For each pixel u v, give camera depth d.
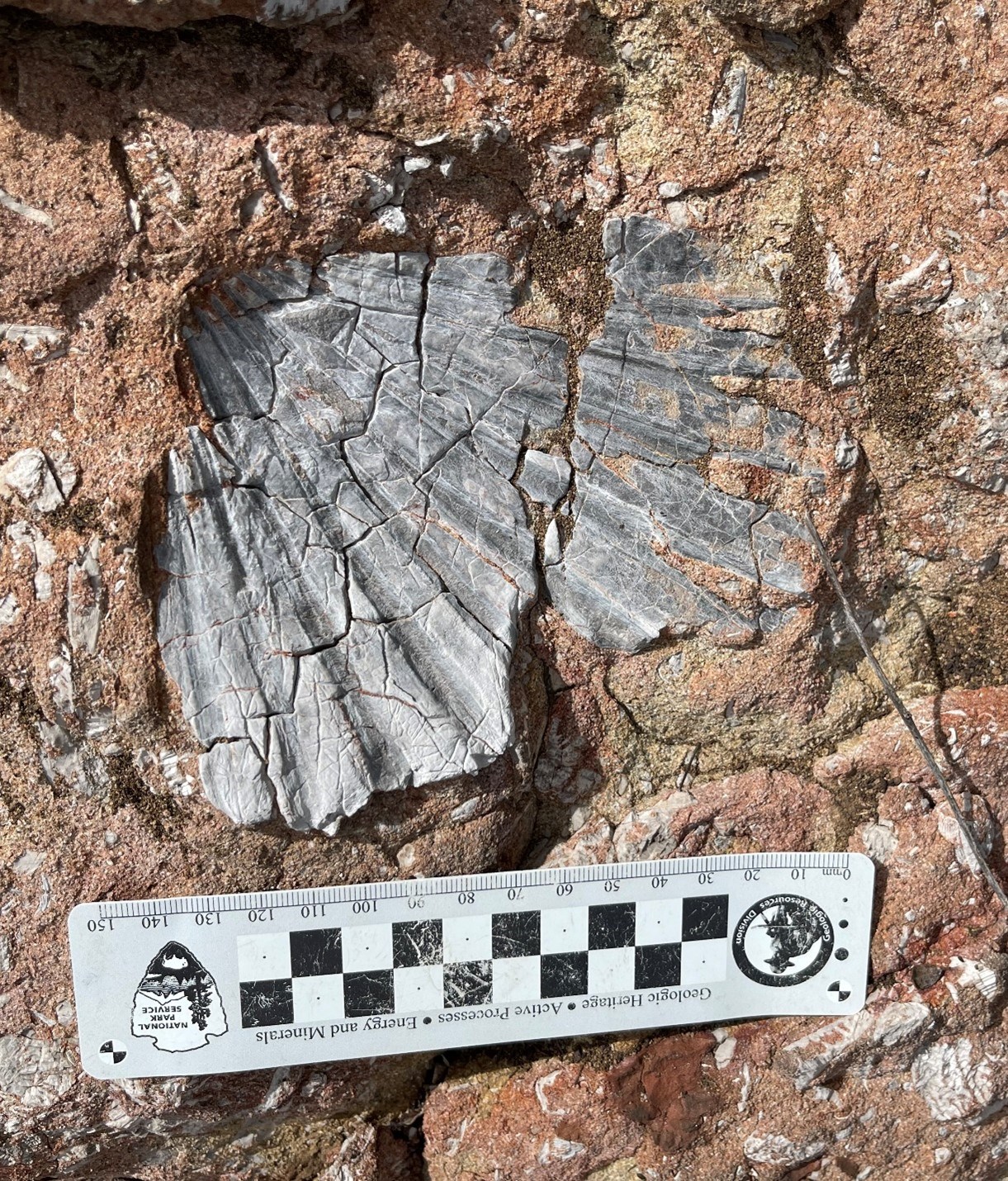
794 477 0.40
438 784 0.40
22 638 0.38
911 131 0.39
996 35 0.38
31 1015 0.39
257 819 0.39
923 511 0.41
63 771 0.39
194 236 0.37
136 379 0.38
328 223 0.38
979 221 0.39
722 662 0.41
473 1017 0.41
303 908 0.40
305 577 0.39
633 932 0.42
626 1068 0.42
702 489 0.40
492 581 0.40
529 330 0.39
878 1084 0.42
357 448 0.39
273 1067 0.41
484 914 0.41
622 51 0.38
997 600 0.42
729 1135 0.42
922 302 0.39
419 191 0.38
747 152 0.39
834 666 0.42
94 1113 0.40
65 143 0.37
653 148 0.39
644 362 0.40
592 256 0.39
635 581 0.41
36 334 0.38
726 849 0.42
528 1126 0.42
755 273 0.40
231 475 0.39
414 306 0.39
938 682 0.42
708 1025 0.42
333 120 0.37
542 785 0.41
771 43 0.38
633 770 0.42
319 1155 0.42
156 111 0.37
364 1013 0.41
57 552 0.38
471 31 0.38
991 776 0.42
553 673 0.41
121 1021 0.40
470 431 0.40
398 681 0.39
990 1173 0.44
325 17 0.37
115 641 0.38
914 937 0.42
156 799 0.39
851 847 0.42
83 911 0.39
